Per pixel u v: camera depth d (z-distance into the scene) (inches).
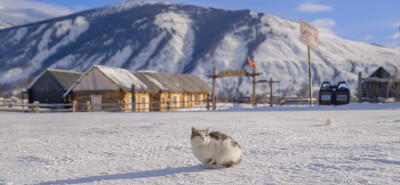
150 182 155.3
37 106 1359.5
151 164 204.8
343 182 141.7
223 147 178.9
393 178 145.9
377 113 784.3
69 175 178.2
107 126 521.3
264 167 180.7
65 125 579.2
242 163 194.7
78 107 1533.0
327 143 270.5
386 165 174.7
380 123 462.0
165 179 160.1
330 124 455.8
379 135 318.7
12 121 725.9
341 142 273.1
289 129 407.5
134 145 296.7
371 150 224.8
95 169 193.8
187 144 294.8
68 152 263.9
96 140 344.2
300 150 239.5
